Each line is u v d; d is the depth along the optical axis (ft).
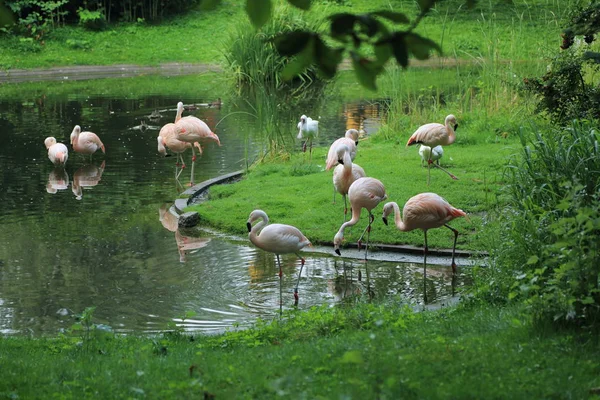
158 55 108.47
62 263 33.40
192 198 44.01
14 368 18.97
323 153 53.93
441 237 34.78
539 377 16.01
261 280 30.99
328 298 28.81
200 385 16.21
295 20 87.81
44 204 43.45
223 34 114.73
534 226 23.85
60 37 109.50
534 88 41.63
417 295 28.81
